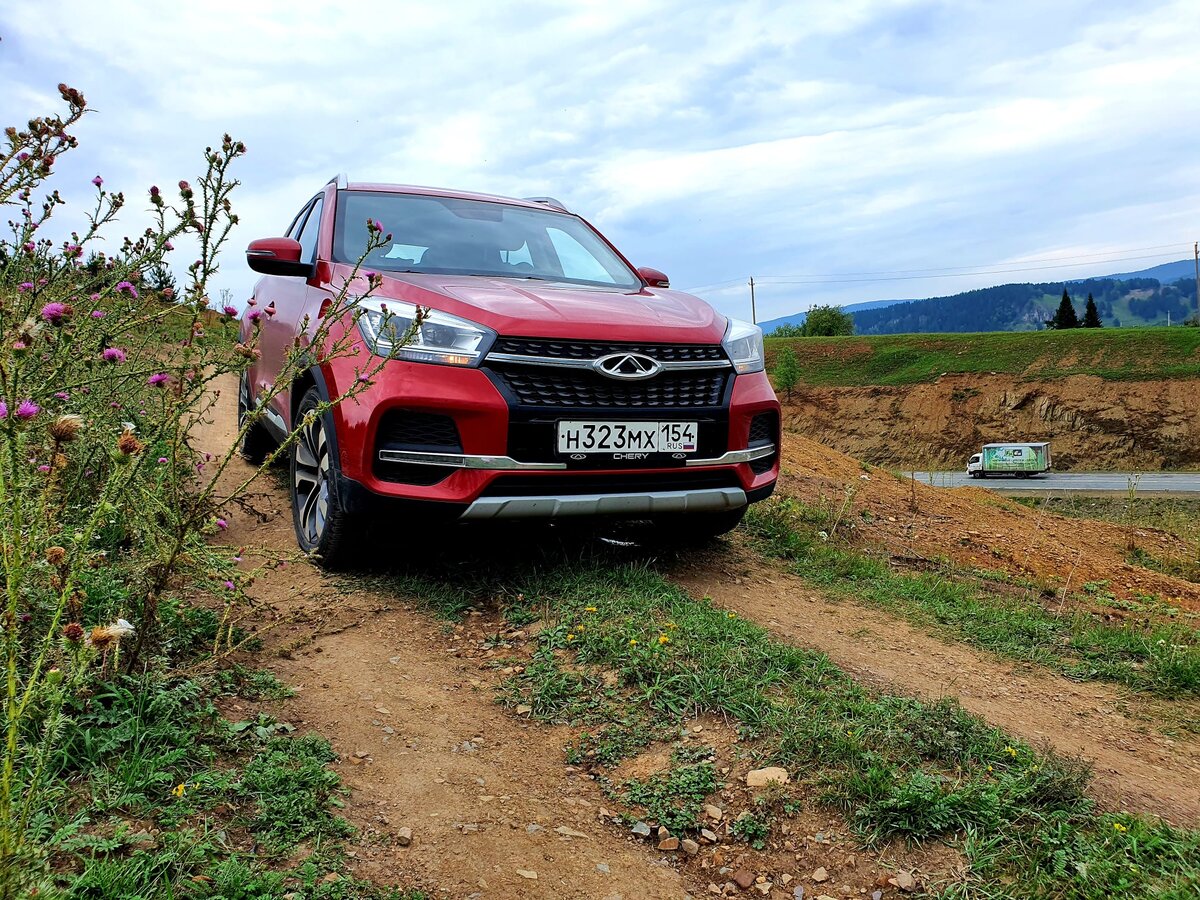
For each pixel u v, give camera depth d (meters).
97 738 2.13
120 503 2.51
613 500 3.75
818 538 5.82
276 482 5.84
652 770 2.60
